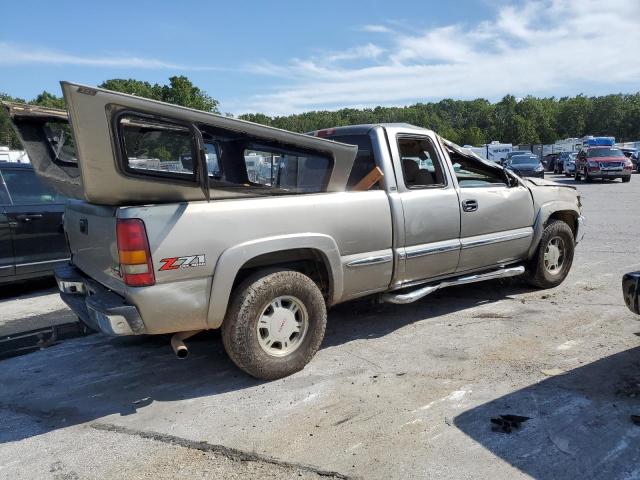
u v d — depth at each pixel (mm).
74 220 4273
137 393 3895
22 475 2904
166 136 3402
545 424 3193
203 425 3371
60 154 4348
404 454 2953
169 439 3223
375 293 4656
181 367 4352
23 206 6645
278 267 4027
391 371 4062
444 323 5145
